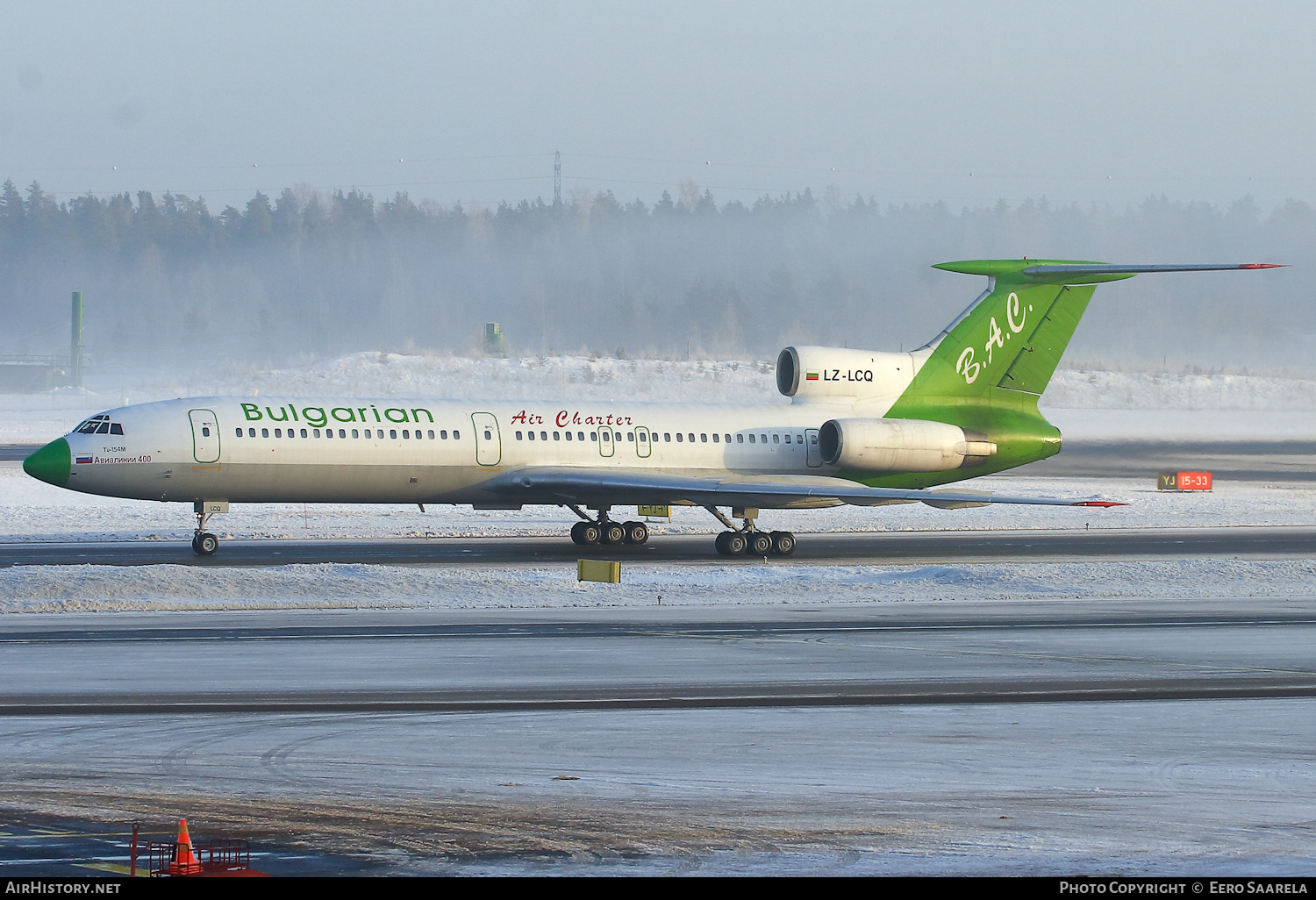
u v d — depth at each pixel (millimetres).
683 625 107812
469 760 63062
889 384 191750
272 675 84750
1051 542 187500
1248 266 168875
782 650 95188
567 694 78938
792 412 190000
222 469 162000
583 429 179000
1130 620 112562
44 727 69375
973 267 189625
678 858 49031
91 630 103688
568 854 49344
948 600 126375
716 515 173250
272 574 128750
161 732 68500
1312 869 48188
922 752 65125
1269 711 75500
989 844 50844
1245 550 177375
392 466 168875
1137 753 65250
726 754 64500
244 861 48281
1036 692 80438
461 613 114188
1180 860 49250
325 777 59688
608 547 176750
